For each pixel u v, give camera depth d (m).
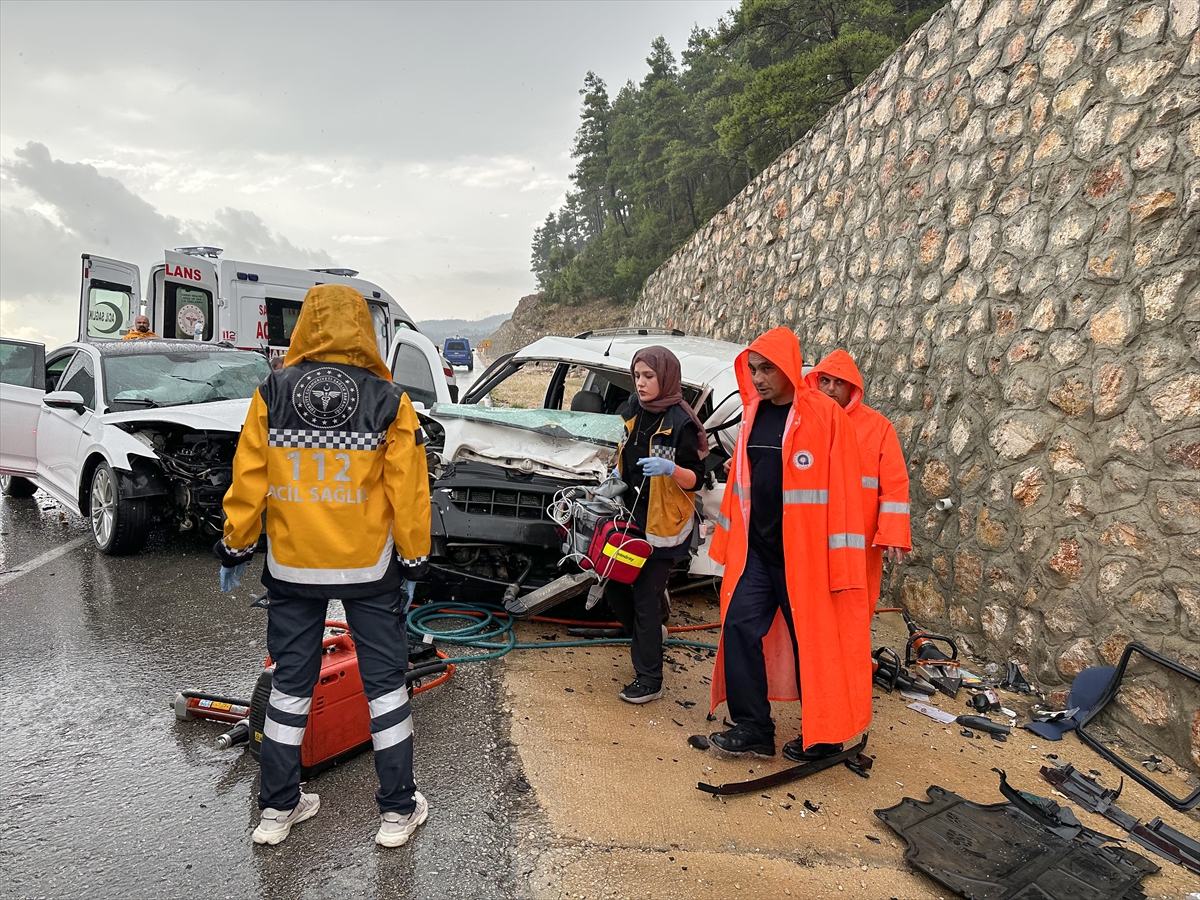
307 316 2.52
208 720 3.46
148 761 3.13
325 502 2.46
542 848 2.69
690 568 4.82
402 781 2.60
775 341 3.26
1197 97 3.98
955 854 2.78
